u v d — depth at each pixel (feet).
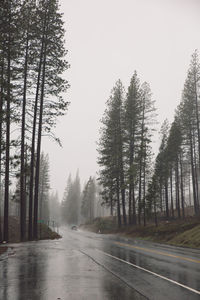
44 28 81.71
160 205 128.98
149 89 131.95
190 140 132.46
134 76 137.80
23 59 77.82
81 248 58.23
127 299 20.77
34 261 38.19
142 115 131.03
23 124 77.87
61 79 80.28
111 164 135.54
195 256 45.78
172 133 137.49
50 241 74.59
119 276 28.84
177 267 34.50
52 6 81.92
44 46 82.28
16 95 77.15
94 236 118.83
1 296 21.27
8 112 68.54
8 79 71.51
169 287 24.36
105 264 36.52
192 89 132.98
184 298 21.11
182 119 137.69
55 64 81.66
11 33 68.80
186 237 76.43
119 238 103.24
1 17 64.85
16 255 44.11
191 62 134.82
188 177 181.16
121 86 144.56
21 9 69.72
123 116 138.72
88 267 34.04
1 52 67.46
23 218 77.20
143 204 120.67
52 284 25.14
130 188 128.67
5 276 28.48
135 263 37.65
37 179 79.97
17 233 100.63
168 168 138.00
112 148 138.62
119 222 139.64
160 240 88.48
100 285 24.97
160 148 134.51
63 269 32.50
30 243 66.69
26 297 21.02
